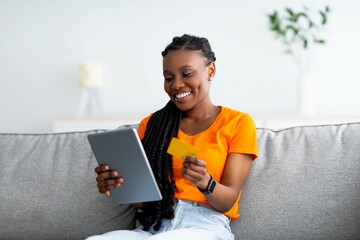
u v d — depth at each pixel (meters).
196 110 1.91
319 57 4.77
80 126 4.40
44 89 4.99
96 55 4.96
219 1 4.83
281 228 1.87
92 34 4.95
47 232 2.00
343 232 1.85
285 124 4.24
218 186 1.71
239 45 4.82
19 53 4.97
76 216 2.00
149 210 1.83
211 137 1.87
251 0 4.80
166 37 4.91
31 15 4.95
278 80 4.80
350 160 1.90
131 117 4.38
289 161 1.94
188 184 1.82
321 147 1.95
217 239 1.71
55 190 2.02
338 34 4.75
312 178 1.89
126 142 1.61
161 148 1.87
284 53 4.79
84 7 4.95
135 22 4.93
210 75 1.92
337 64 4.76
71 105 4.99
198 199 1.80
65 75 4.98
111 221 2.00
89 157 2.08
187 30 4.88
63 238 2.01
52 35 4.96
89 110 4.90
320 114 4.79
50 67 4.98
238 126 1.88
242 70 4.83
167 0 4.89
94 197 2.00
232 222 1.90
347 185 1.87
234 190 1.78
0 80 4.99
